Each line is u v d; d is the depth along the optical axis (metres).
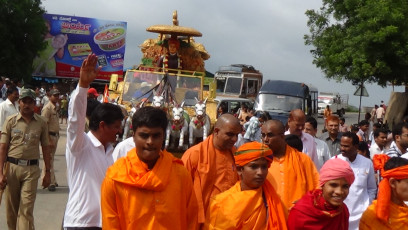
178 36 20.25
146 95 16.33
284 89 26.19
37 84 53.66
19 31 44.62
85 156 5.42
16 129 8.09
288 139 6.97
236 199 4.74
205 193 5.53
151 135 4.42
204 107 14.12
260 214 4.73
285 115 24.95
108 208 4.53
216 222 4.78
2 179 7.95
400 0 25.00
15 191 8.14
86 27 53.72
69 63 53.88
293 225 4.73
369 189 7.43
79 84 5.24
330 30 27.41
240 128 5.61
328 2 27.28
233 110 29.91
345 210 4.79
